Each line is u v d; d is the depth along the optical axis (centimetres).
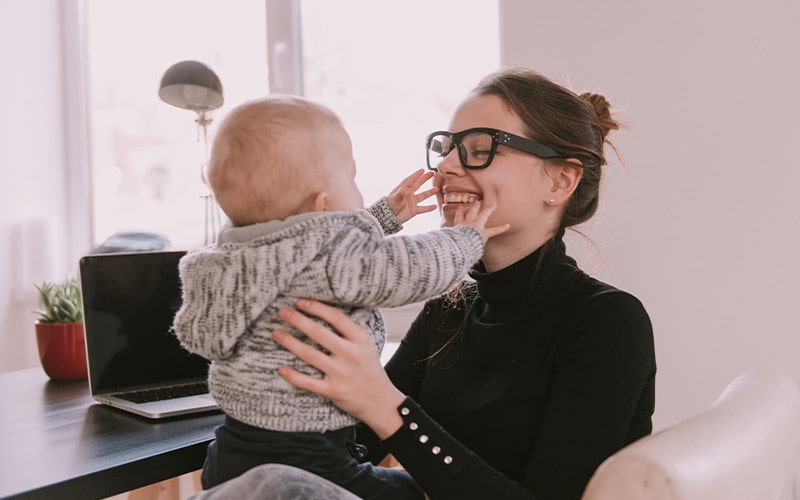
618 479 67
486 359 111
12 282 301
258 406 90
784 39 178
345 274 88
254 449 91
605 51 198
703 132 187
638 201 196
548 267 112
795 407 95
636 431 108
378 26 257
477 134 112
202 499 82
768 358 183
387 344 198
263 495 77
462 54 243
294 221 92
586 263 201
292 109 97
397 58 254
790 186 179
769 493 79
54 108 315
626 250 198
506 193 111
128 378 144
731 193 185
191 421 125
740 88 183
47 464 101
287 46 271
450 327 125
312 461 90
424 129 252
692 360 191
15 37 301
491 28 237
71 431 118
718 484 68
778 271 181
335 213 92
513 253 115
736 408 85
